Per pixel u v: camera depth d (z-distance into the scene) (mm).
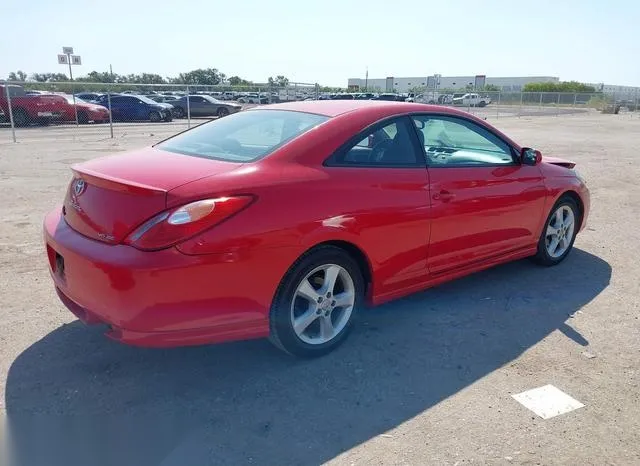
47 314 3994
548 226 5125
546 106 48594
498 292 4656
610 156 14773
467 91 48656
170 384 3170
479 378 3299
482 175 4270
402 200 3660
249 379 3242
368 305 3738
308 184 3213
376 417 2896
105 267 2795
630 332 3955
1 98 21719
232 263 2896
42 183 9141
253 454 2598
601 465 2557
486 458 2588
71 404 2951
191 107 31531
